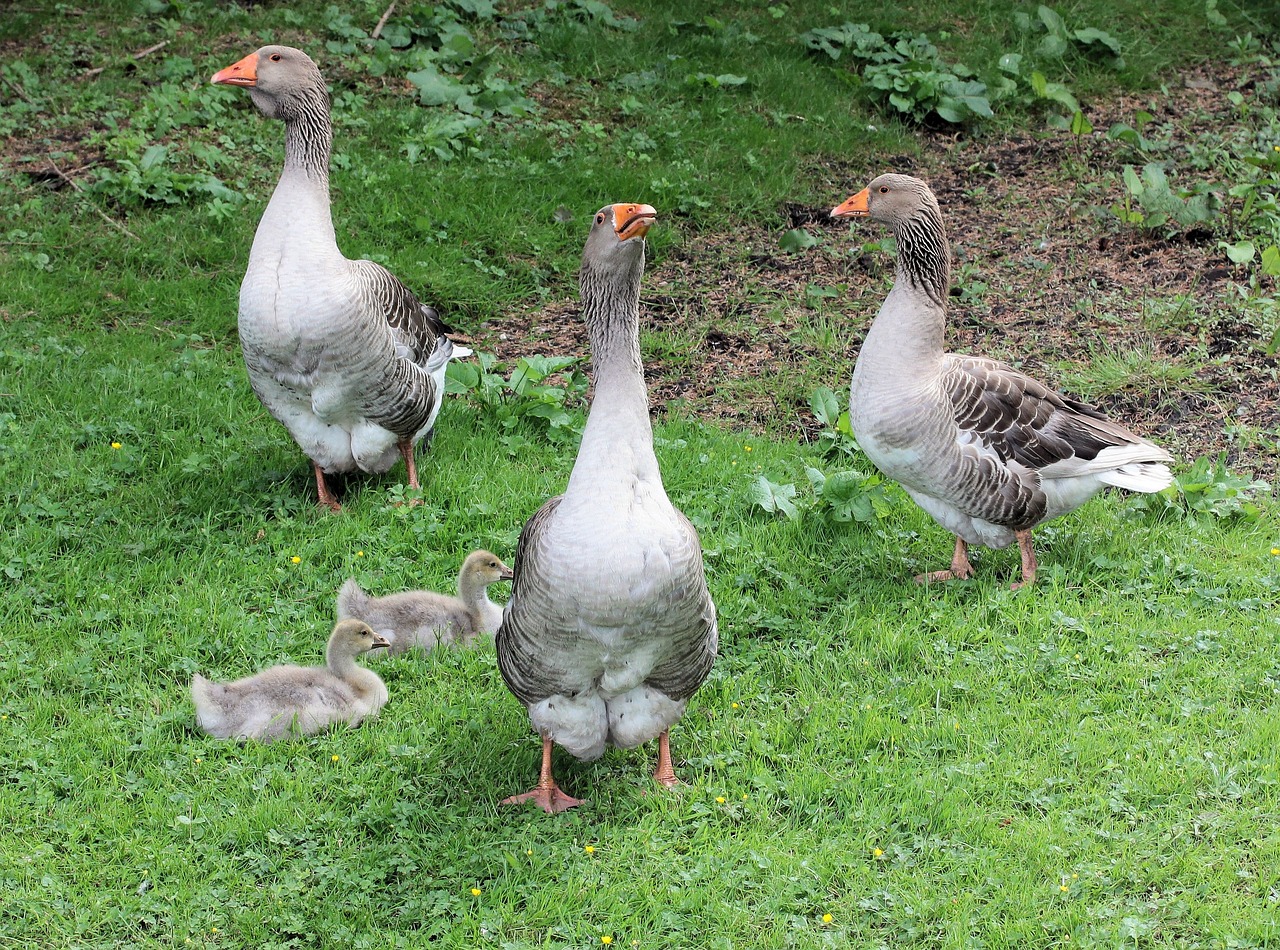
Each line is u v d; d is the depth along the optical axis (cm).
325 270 729
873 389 719
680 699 674
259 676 691
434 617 711
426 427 755
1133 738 685
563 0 993
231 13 941
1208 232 854
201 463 756
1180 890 659
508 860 665
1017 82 935
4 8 934
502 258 843
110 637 708
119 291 820
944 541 744
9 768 680
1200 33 1020
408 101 903
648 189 870
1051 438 720
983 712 693
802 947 653
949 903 658
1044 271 840
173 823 671
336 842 669
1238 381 792
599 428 659
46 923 656
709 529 741
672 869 665
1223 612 715
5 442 759
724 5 1019
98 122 881
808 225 867
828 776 680
